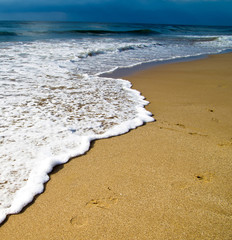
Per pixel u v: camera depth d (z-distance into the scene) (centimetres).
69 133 335
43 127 346
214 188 239
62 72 704
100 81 638
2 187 225
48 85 559
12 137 312
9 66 723
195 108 467
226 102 506
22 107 413
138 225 192
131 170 264
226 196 228
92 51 1091
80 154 290
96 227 189
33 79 600
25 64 768
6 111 390
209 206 215
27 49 1074
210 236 184
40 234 182
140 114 425
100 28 3288
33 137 316
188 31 3822
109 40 1733
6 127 337
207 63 1006
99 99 491
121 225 192
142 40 1888
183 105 484
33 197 219
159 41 1894
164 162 281
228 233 187
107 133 345
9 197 215
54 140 314
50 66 770
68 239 178
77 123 370
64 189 231
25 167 256
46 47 1167
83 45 1313
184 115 430
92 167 268
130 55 1137
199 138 342
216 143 328
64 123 366
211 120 409
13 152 279
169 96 543
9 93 479
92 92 534
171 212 206
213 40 2238
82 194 225
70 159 280
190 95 553
